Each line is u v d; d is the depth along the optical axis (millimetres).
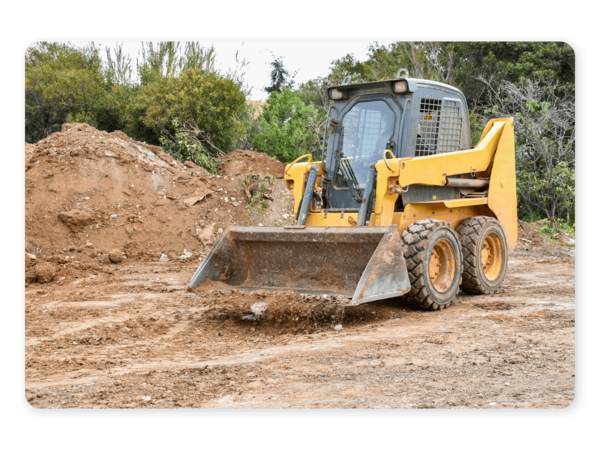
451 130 7461
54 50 20078
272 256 6711
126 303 7129
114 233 11930
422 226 6426
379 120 6941
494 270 7754
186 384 3861
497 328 5395
